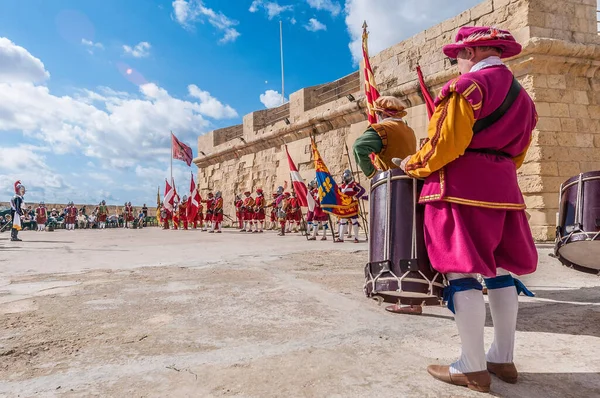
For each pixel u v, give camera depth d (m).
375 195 2.20
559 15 9.87
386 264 2.03
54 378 1.98
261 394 1.79
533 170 9.44
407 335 2.70
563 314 3.21
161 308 3.45
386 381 1.94
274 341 2.57
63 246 10.26
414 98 12.84
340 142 16.41
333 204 10.89
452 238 1.83
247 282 4.65
